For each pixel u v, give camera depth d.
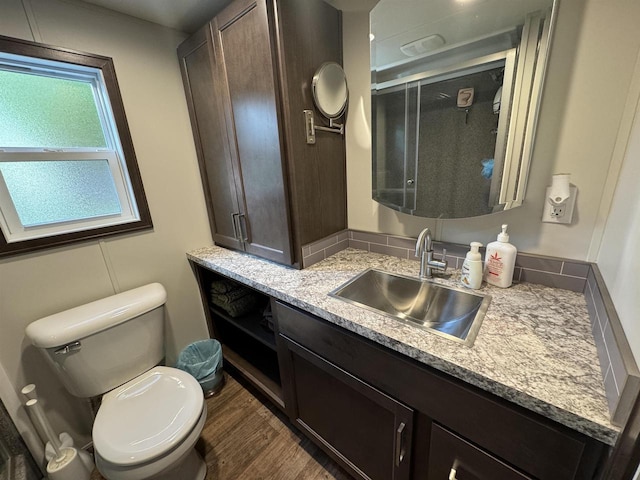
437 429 0.76
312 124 1.23
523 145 0.95
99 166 1.39
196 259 1.62
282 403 1.42
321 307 0.97
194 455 1.27
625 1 0.74
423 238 1.13
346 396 1.03
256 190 1.34
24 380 1.23
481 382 0.63
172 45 1.50
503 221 1.09
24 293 1.20
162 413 1.11
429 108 1.11
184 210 1.67
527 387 0.59
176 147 1.58
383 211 1.43
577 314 0.85
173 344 1.77
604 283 0.81
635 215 0.66
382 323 0.85
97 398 1.32
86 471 1.27
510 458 0.65
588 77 0.83
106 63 1.28
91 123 1.35
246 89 1.20
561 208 0.95
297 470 1.26
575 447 0.55
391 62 1.15
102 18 1.26
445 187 1.16
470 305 1.02
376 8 1.13
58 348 1.13
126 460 0.93
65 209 1.32
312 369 1.13
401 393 0.83
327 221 1.44
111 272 1.44
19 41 1.07
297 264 1.32
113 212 1.46
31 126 1.20
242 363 1.72
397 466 0.91
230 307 1.70
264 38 1.05
